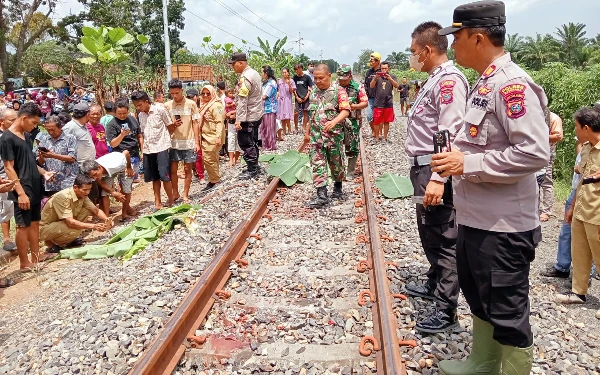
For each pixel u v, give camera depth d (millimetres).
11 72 38719
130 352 3449
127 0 41562
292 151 9234
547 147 2268
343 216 6605
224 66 19594
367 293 4234
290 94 14633
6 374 3330
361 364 3338
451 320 3623
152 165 7785
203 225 6285
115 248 5840
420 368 3219
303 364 3338
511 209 2445
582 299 4371
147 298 4203
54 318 4129
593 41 61344
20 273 5656
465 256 2701
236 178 8914
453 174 2426
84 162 6664
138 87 20875
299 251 5371
